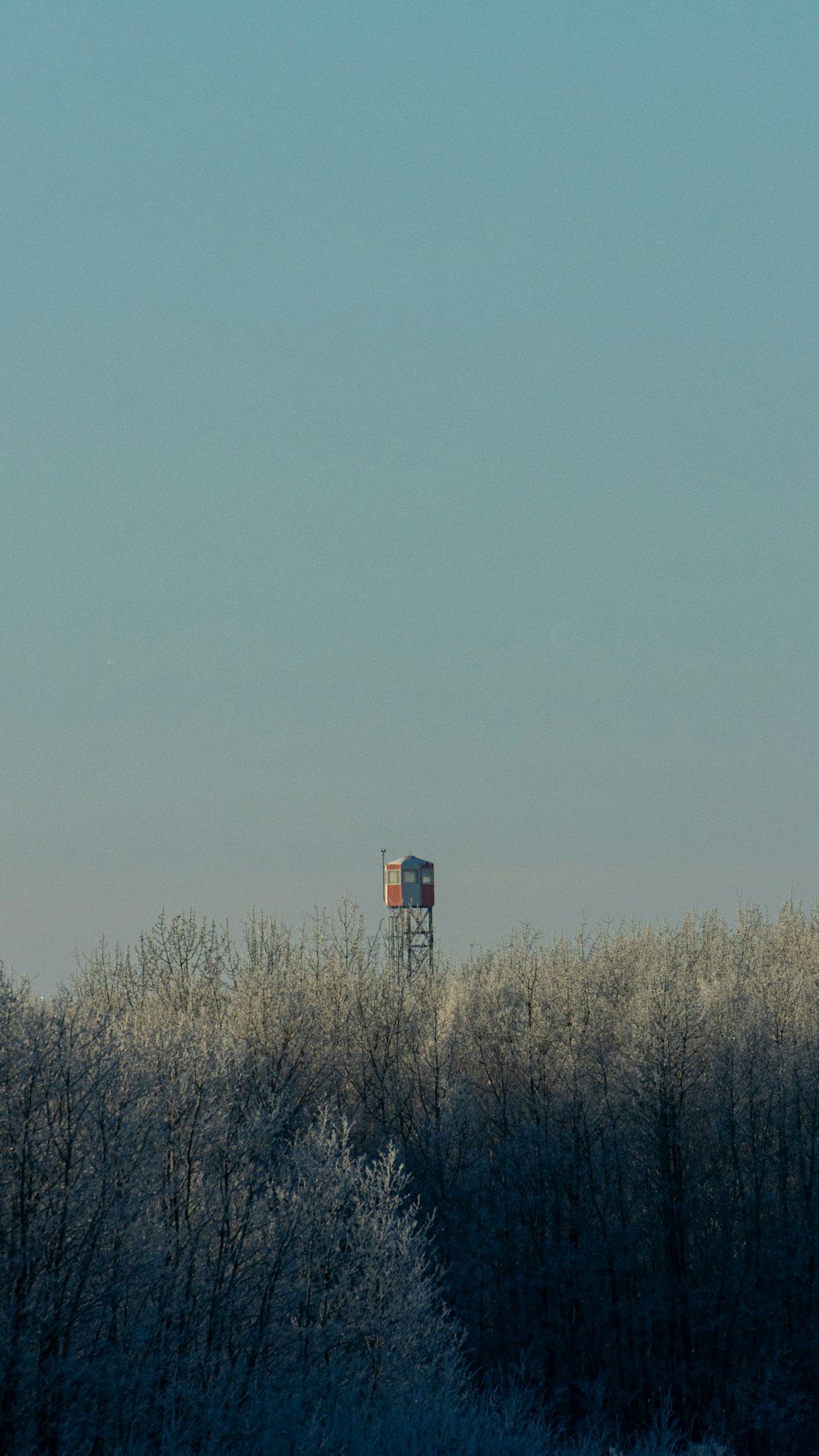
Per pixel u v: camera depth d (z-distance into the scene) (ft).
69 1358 332.19
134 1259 350.84
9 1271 328.29
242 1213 393.91
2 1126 341.00
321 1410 375.66
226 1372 366.22
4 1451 313.53
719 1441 614.75
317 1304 405.59
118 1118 356.59
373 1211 438.81
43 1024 353.92
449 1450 391.24
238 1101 453.99
